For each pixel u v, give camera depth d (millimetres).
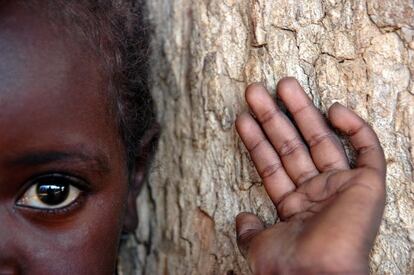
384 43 372
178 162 450
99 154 375
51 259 368
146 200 474
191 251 445
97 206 381
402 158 371
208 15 424
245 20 409
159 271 466
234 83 415
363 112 378
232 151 419
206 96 427
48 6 365
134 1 438
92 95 374
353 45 378
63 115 361
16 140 349
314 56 388
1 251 358
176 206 454
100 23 389
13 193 359
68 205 372
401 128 370
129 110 418
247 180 413
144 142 450
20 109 348
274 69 398
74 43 370
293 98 377
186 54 441
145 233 476
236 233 402
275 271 361
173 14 448
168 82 453
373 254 375
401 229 371
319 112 380
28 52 353
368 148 362
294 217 370
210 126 428
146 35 449
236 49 413
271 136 384
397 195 372
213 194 430
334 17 382
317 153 374
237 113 415
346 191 353
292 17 392
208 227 435
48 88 356
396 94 371
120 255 489
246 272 415
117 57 401
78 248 375
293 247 357
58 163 362
